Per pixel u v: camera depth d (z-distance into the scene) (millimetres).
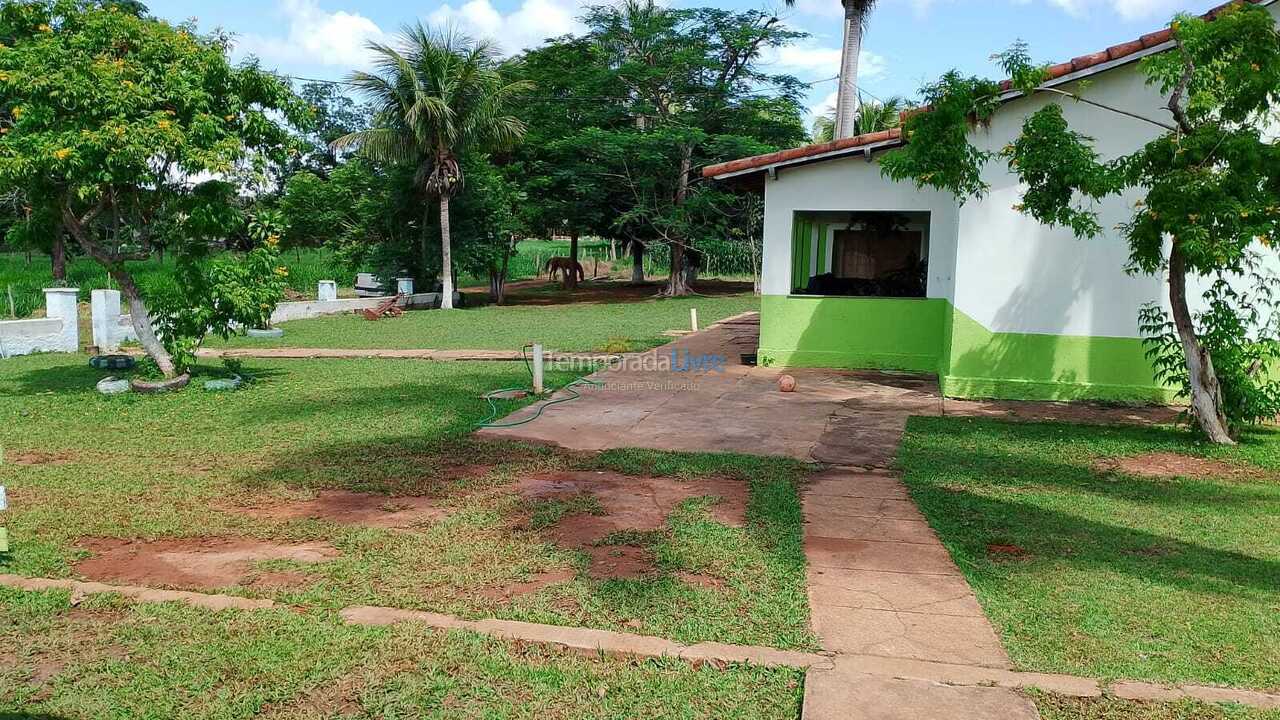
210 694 3422
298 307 22953
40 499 6074
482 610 4156
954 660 3660
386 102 25984
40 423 8867
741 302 29656
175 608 4160
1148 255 7633
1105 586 4488
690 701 3367
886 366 12797
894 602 4289
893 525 5547
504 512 5781
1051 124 7711
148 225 10969
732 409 9688
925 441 8055
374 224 30344
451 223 29375
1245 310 9523
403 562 4816
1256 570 4738
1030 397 10227
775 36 31719
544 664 3639
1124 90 9484
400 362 13828
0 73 9055
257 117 10531
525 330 19609
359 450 7605
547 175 32531
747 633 3916
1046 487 6504
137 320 10922
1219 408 8000
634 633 3934
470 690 3443
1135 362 9930
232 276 11008
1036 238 10039
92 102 9297
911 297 12703
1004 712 3230
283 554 4992
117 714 3277
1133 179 7477
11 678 3521
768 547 5078
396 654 3715
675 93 32281
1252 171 6898
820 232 16875
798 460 7324
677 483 6598
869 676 3502
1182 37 7070
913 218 16344
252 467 7023
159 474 6801
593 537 5270
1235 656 3699
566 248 63625
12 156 9195
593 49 32375
